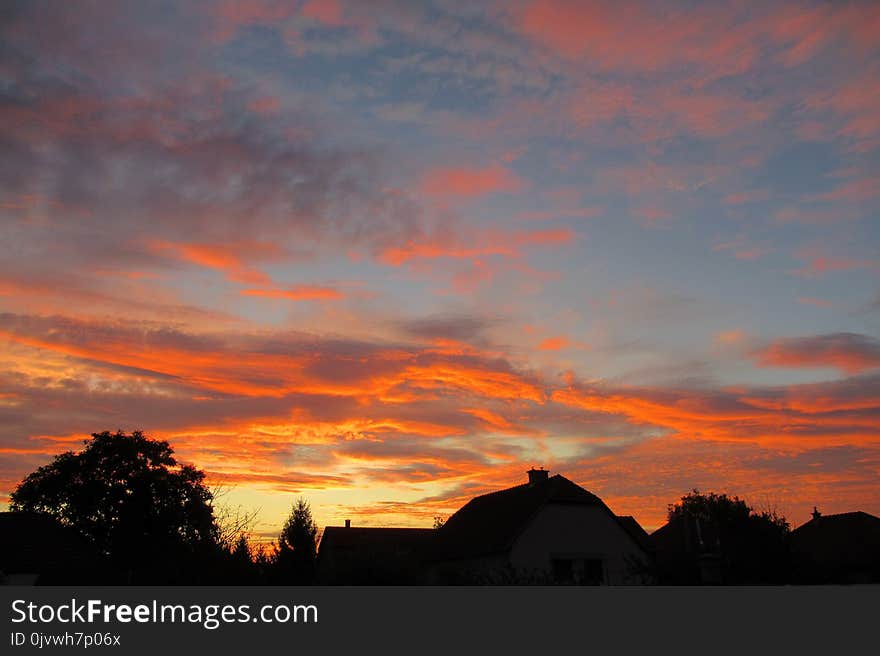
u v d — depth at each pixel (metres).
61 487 45.31
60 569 29.03
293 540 60.78
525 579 20.88
